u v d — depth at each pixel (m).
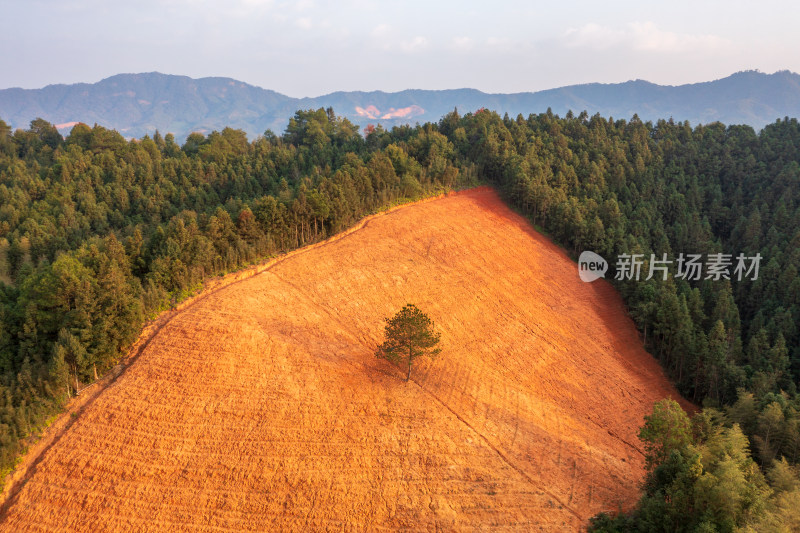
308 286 56.19
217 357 42.81
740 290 77.19
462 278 66.44
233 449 37.06
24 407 36.84
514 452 41.75
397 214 78.19
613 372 59.56
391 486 36.47
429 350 51.38
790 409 44.50
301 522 33.75
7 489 33.84
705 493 30.84
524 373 54.47
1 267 64.44
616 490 40.31
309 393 41.91
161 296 48.88
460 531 34.25
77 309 40.28
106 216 80.12
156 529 32.56
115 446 36.25
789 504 30.50
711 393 57.03
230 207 75.44
